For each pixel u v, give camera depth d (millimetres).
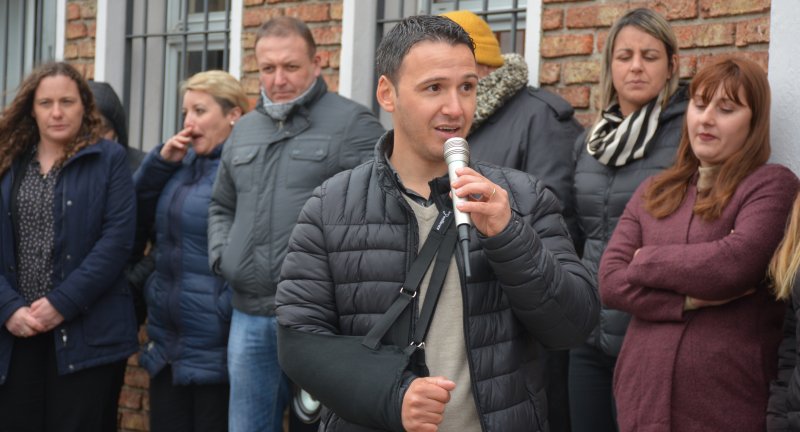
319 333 2195
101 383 4336
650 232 3139
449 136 2121
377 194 2242
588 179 3586
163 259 4406
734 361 2887
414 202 2229
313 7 5027
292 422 4289
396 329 2166
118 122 4965
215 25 5562
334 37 4961
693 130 3102
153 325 4453
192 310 4305
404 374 2078
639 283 3020
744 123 3033
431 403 1970
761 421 2863
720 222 3004
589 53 4148
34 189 4270
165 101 5781
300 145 3961
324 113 4008
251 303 3977
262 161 4000
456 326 2174
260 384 4020
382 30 4953
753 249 2883
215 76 4480
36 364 4242
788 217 2814
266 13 5188
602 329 3439
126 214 4348
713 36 3836
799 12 3316
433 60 2090
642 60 3494
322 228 2268
